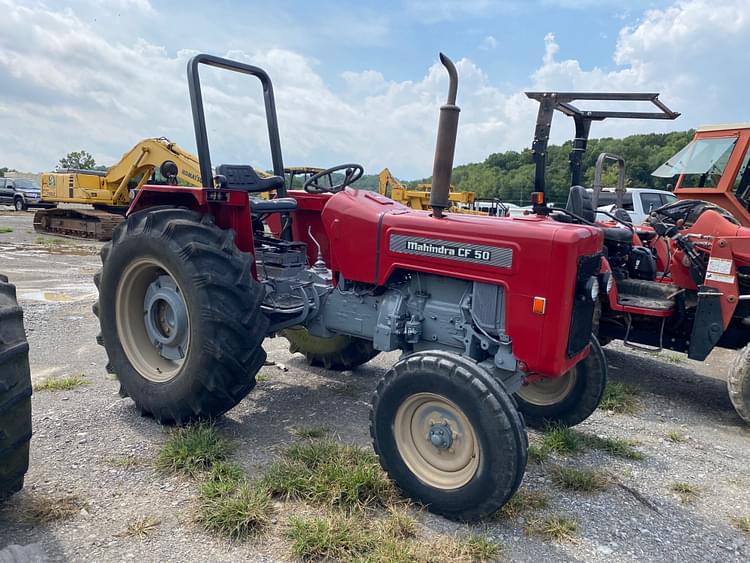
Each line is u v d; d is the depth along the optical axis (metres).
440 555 2.29
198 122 3.42
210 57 3.55
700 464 3.44
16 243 13.66
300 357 5.09
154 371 3.49
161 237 3.24
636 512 2.79
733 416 4.48
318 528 2.32
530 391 3.90
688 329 4.84
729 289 4.45
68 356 4.70
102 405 3.65
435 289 3.16
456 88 2.77
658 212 5.64
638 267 5.45
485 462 2.46
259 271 3.83
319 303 3.65
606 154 5.26
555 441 3.48
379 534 2.38
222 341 3.09
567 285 2.66
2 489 2.33
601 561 2.37
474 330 2.97
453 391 2.51
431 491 2.61
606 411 4.32
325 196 3.98
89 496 2.56
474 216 3.09
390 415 2.71
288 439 3.31
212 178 3.50
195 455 2.88
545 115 3.99
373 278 3.29
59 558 2.14
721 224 4.68
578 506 2.81
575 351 2.86
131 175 14.80
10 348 2.24
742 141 6.23
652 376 5.50
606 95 4.01
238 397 3.26
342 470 2.77
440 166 2.93
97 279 3.68
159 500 2.56
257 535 2.35
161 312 3.54
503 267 2.78
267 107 4.12
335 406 3.91
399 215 3.19
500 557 2.34
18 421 2.29
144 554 2.20
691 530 2.65
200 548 2.25
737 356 4.13
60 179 15.70
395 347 3.27
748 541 2.59
